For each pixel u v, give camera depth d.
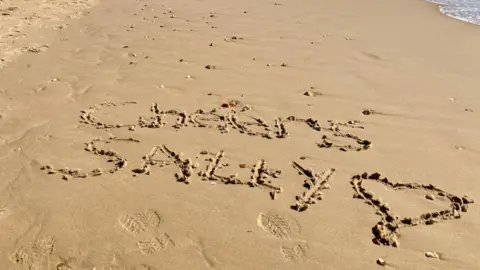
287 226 3.04
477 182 3.41
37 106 4.61
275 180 3.48
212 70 5.40
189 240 2.94
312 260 2.78
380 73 5.23
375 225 3.03
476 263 2.74
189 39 6.41
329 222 3.06
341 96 4.73
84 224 3.06
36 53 6.00
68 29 6.95
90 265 2.76
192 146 3.92
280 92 4.84
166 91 4.89
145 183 3.45
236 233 2.98
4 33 6.67
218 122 4.29
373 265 2.74
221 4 8.12
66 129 4.18
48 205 3.23
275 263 2.76
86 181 3.47
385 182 3.45
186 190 3.38
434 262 2.75
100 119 4.36
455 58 5.57
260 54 5.84
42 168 3.62
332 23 6.99
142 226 3.05
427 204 3.21
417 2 8.12
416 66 5.38
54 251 2.86
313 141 3.97
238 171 3.59
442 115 4.31
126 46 6.21
